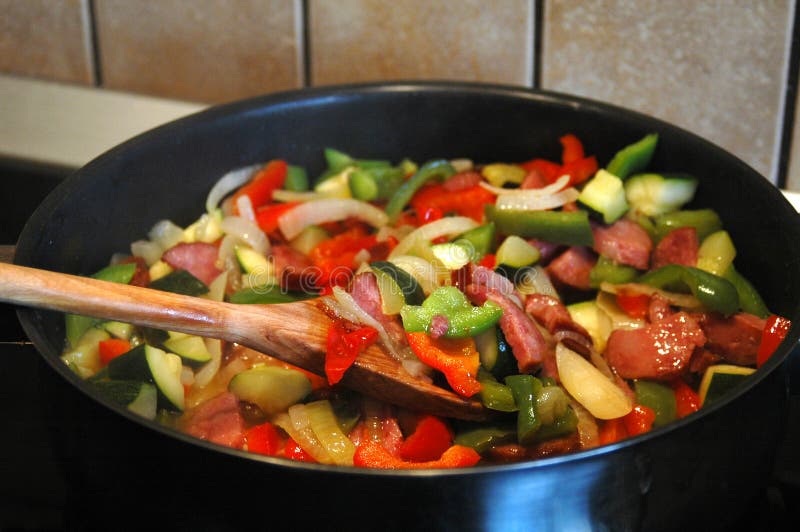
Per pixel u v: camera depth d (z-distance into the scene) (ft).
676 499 1.84
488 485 1.75
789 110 2.35
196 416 2.03
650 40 2.36
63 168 2.45
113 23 2.57
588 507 1.79
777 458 2.06
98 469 1.87
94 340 2.11
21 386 2.17
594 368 2.07
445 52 2.46
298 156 2.38
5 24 2.62
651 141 2.26
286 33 2.51
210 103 2.60
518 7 2.39
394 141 2.39
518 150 2.37
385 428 2.02
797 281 2.04
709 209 2.24
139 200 2.23
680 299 2.16
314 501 1.77
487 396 1.99
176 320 1.96
